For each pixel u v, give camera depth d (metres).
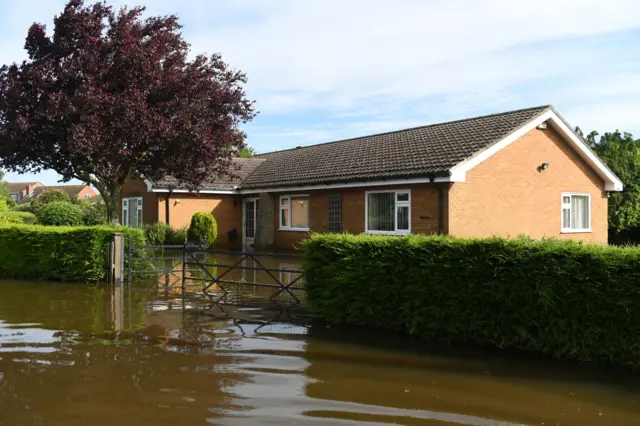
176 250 20.28
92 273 12.80
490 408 5.09
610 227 23.56
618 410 5.04
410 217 16.53
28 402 5.18
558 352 6.45
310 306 8.73
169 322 8.70
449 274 7.13
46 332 8.02
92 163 16.23
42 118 15.02
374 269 7.78
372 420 4.80
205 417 4.85
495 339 6.92
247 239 25.22
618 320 6.05
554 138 18.20
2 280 13.40
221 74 17.83
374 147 21.30
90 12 15.71
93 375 6.00
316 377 5.98
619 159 24.17
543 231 17.83
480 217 16.11
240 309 9.73
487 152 15.87
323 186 19.16
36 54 16.45
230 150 18.83
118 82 15.65
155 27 16.92
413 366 6.39
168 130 15.38
